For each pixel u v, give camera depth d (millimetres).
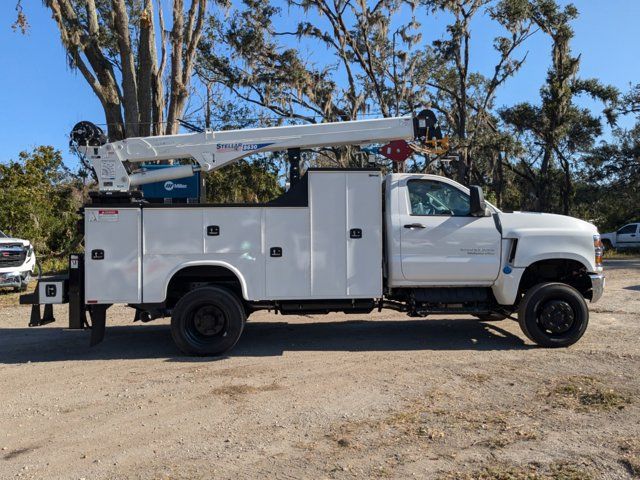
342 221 7398
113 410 5371
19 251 14461
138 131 20266
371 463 4094
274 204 7324
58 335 8992
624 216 42875
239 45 28219
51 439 4691
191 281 7664
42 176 23516
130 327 9680
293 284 7344
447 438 4520
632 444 4305
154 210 7207
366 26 28922
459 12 30328
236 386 6039
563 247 7527
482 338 8305
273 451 4352
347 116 29828
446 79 35188
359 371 6551
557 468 3934
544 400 5379
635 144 39188
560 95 33438
